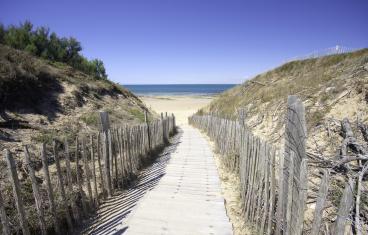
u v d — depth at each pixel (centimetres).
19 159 522
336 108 637
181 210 444
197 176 630
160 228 385
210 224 398
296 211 252
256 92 1634
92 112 1028
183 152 912
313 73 1233
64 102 974
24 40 1449
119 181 557
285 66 2006
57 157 363
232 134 666
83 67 1623
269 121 902
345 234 272
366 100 582
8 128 651
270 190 332
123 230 379
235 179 600
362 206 293
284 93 1058
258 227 366
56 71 1211
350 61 1048
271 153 329
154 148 883
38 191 329
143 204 466
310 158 424
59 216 379
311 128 608
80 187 412
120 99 1502
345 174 345
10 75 798
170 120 1370
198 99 5909
